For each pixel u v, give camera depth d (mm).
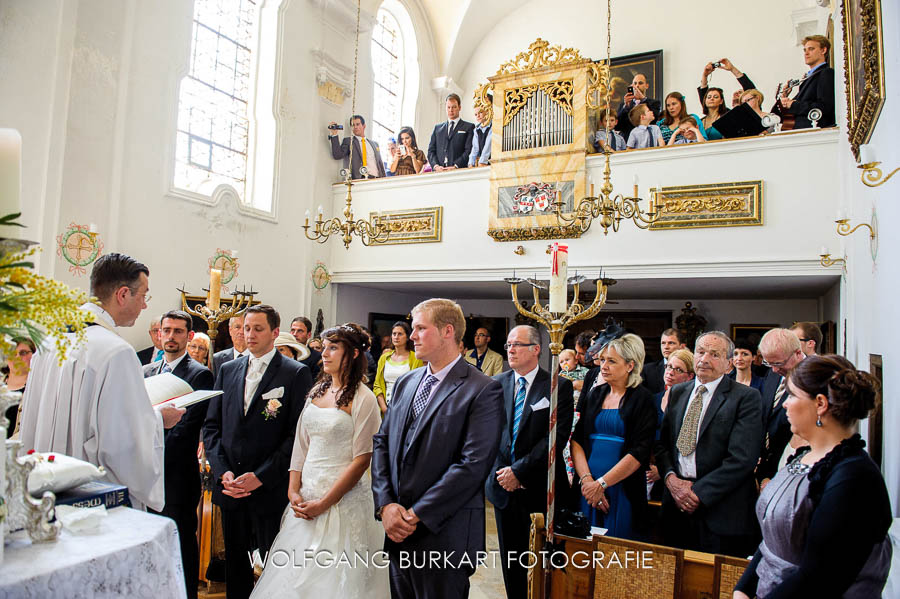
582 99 6789
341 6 8852
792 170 5762
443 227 7605
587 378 4082
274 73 7809
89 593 1257
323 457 2955
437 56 11789
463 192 7500
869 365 3477
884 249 2959
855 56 3230
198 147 7203
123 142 5973
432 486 2295
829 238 5574
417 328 2512
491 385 2445
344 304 8898
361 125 8719
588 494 3154
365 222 6328
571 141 6832
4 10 5047
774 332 3230
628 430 3312
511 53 11734
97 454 2100
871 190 3486
